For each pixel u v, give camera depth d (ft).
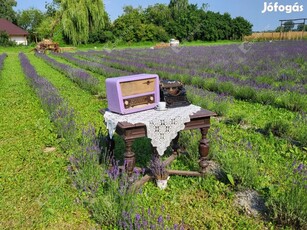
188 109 12.91
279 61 51.03
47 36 134.41
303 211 9.81
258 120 21.99
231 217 10.76
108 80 12.55
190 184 12.90
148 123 11.23
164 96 13.01
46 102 25.64
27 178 13.85
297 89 29.07
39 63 73.41
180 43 136.56
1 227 10.53
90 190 11.92
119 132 12.05
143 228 9.20
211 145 14.83
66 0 121.70
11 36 178.91
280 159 15.08
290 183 11.78
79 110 26.43
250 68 45.21
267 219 10.57
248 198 11.78
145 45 134.51
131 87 12.24
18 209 11.51
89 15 124.16
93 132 15.78
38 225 10.60
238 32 147.84
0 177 13.98
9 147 17.81
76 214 11.12
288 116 22.40
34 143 18.37
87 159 13.01
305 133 16.88
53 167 14.79
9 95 33.53
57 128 19.86
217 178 13.29
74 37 122.62
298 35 129.39
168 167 14.05
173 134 11.79
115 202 10.69
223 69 45.75
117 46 128.26
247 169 12.64
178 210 11.18
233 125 20.81
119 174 12.17
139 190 11.78
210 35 139.95
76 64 66.49
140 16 144.15
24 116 24.72
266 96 26.84
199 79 35.83
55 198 12.06
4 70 57.82
